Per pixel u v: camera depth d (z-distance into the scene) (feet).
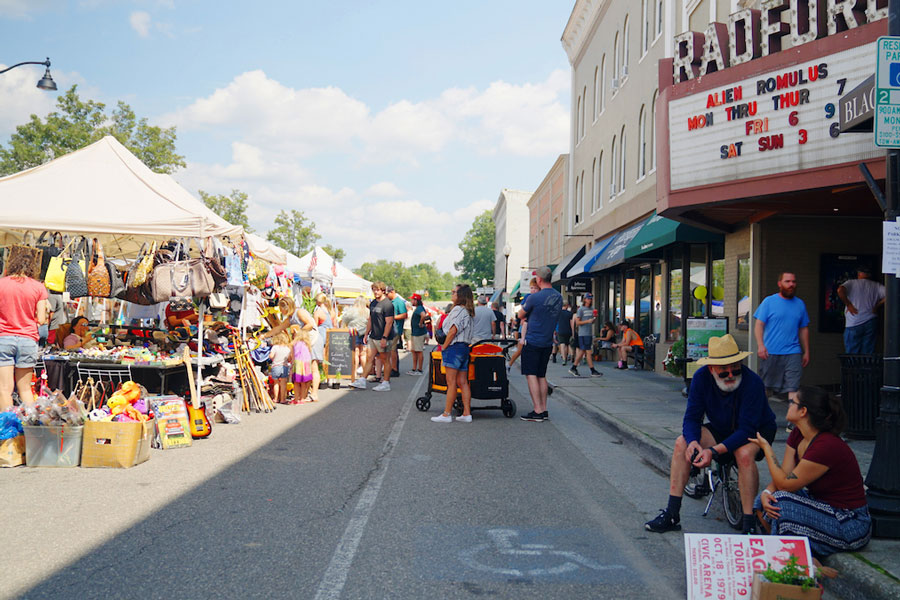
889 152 16.90
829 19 29.60
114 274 32.96
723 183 34.19
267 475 22.91
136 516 18.11
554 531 17.48
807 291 41.42
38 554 15.14
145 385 32.14
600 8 87.04
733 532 17.56
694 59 35.53
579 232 102.27
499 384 36.17
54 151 114.11
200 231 32.22
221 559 14.96
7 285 25.67
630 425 31.89
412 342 63.46
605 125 84.53
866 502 15.06
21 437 24.29
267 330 42.88
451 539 16.66
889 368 16.61
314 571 14.34
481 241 382.42
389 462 25.14
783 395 39.96
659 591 13.78
